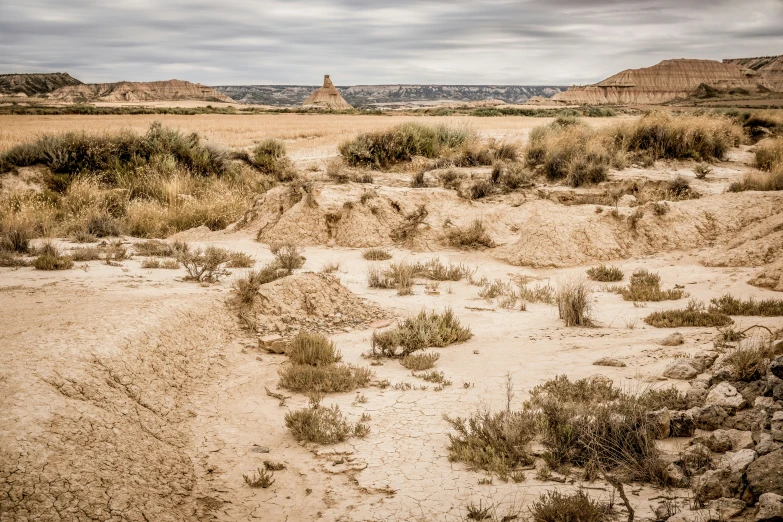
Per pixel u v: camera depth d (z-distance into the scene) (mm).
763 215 15227
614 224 15305
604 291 12000
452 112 108000
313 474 5145
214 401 6777
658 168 24891
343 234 16859
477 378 7387
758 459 4223
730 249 13656
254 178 26172
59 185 22906
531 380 7156
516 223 16891
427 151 29734
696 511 3979
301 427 5898
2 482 4121
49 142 24797
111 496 4383
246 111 123312
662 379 6730
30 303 8852
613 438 5168
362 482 4969
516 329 9617
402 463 5281
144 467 4934
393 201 17672
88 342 6523
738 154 28219
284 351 8531
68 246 14945
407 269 13047
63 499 4176
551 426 5574
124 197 21391
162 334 7551
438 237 16359
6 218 16766
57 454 4586
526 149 27203
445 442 5676
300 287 10641
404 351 8484
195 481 4996
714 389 5848
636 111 105125
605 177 21469
